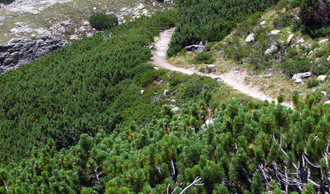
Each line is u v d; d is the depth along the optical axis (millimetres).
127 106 24000
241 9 31312
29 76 36062
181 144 7402
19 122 25750
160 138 9375
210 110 10086
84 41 44156
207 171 5918
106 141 10914
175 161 7289
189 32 31203
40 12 57156
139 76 27281
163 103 21797
